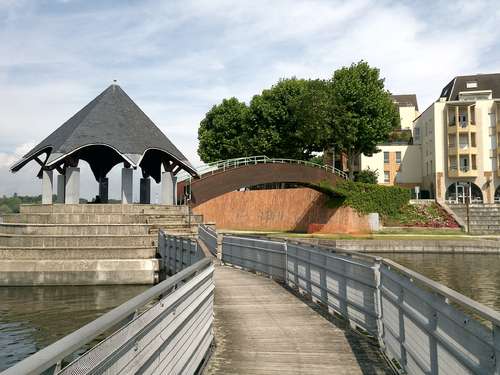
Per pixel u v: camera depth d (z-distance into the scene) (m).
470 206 56.50
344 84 57.88
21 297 21.81
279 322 10.22
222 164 43.56
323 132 56.41
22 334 15.21
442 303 4.62
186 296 5.93
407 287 5.95
